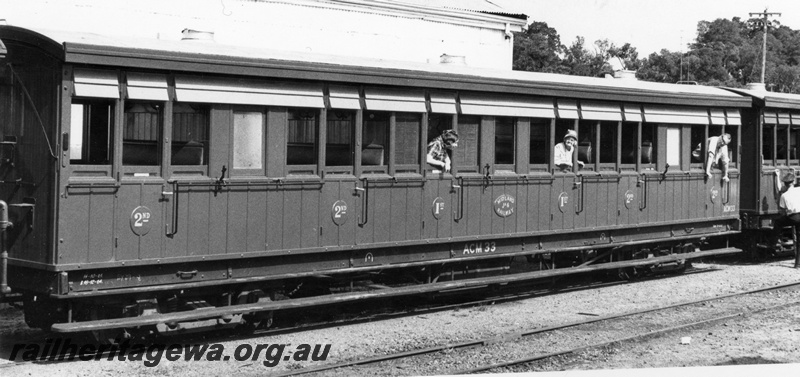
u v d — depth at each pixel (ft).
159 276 31.42
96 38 30.30
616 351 34.06
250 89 33.17
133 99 30.04
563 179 45.85
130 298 31.14
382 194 38.01
